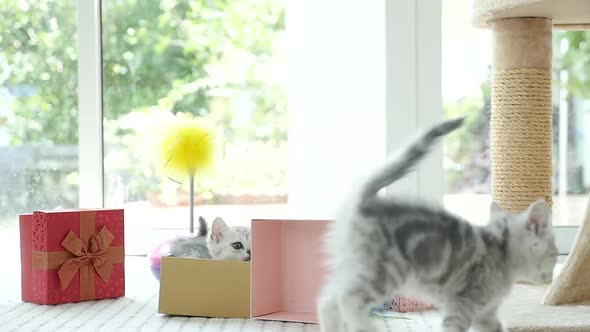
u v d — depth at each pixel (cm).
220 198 373
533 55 278
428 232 157
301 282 226
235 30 382
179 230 357
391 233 157
